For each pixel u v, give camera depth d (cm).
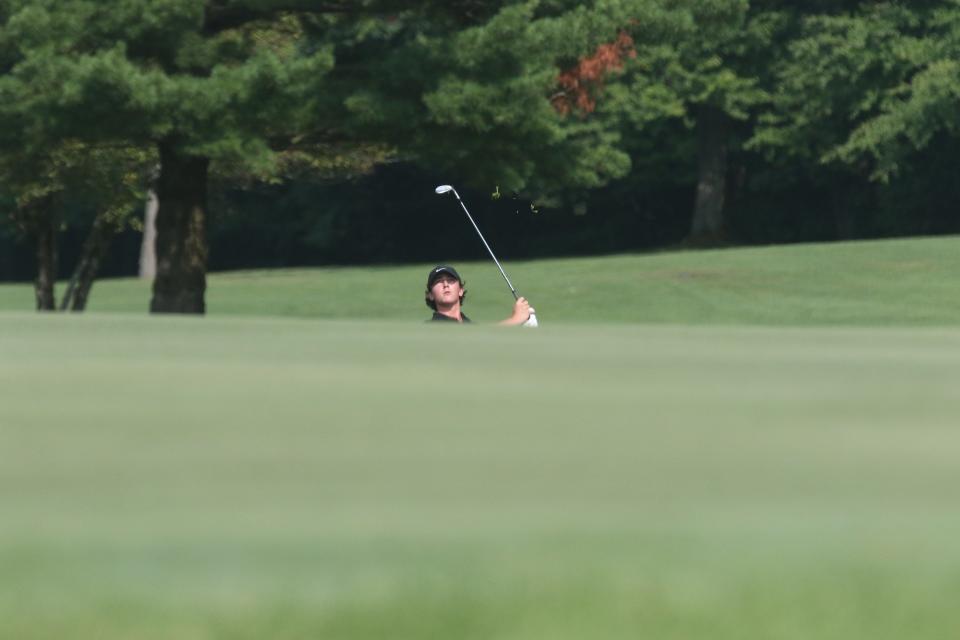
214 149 6850
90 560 509
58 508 618
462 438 862
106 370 1317
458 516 599
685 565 503
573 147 8019
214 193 10019
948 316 8744
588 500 643
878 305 9319
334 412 991
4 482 686
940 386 1145
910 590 470
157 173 9094
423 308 10900
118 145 7850
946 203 19438
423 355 1521
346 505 637
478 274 12312
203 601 459
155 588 473
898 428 902
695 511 615
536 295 10762
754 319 9094
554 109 7531
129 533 564
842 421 941
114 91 6662
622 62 7719
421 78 7156
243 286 12650
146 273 16062
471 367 1330
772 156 18438
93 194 8962
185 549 535
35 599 463
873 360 1430
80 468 745
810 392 1109
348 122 7169
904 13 16612
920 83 16238
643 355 1524
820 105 16975
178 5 6888
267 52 7031
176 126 6956
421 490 670
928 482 694
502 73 7269
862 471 738
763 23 17625
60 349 1578
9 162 7888
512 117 7181
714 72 17650
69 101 6650
